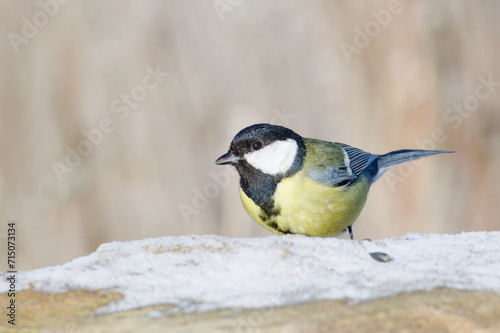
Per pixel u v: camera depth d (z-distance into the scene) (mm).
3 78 13891
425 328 4340
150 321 4656
